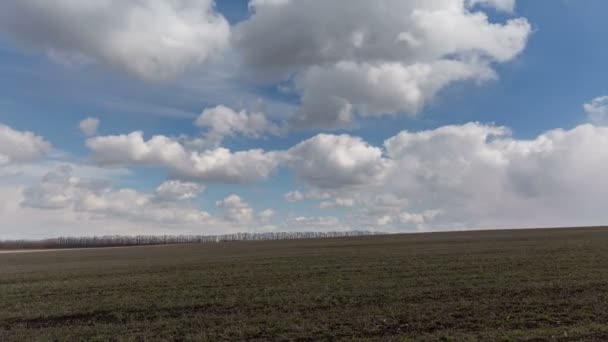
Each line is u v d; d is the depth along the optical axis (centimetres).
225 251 6881
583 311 1684
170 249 8812
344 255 4622
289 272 3222
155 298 2352
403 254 4406
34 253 9681
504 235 7650
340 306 1964
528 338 1369
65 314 2067
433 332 1503
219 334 1598
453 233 10088
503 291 2116
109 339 1616
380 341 1420
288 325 1664
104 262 5359
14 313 2114
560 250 3988
